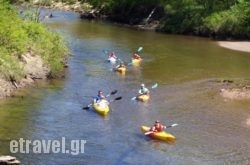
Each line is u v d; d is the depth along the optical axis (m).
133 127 28.11
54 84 36.06
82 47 55.56
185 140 26.47
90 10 100.62
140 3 89.06
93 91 35.50
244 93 36.94
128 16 89.88
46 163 22.16
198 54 56.38
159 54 54.69
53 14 94.88
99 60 47.88
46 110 29.83
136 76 41.94
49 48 40.47
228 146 25.78
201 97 35.50
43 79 36.66
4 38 35.50
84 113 30.06
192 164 23.31
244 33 73.69
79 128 27.27
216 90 37.78
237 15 75.50
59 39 44.94
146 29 82.62
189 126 28.80
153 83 39.50
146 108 32.12
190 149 25.22
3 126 26.38
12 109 29.38
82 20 88.69
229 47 64.00
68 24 79.38
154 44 63.06
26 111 29.25
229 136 27.33
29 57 36.78
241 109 32.69
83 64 45.09
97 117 29.52
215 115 31.08
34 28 41.25
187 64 49.19
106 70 43.31
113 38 66.00
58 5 109.06
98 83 38.19
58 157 22.92
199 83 40.19
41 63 37.41
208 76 43.44
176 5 83.88
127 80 40.09
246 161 23.92
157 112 31.34
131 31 77.44
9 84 32.81
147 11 88.25
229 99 35.12
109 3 94.38
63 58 44.34
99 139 25.81
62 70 40.94
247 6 76.69
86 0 105.88
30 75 35.69
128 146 25.12
